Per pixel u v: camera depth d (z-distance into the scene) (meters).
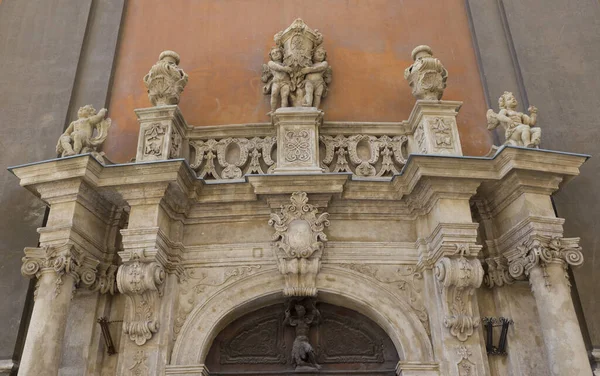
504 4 9.74
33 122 8.59
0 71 9.03
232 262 7.26
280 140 7.71
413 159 6.92
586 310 7.14
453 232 6.80
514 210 7.09
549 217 6.79
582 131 8.43
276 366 7.12
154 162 6.86
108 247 7.38
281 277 7.17
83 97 8.89
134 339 6.62
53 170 6.89
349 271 7.18
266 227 7.47
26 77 8.99
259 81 9.09
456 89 9.06
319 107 8.75
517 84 9.04
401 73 9.17
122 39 9.59
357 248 7.32
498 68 9.19
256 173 7.89
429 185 7.04
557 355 6.17
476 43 9.47
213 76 9.14
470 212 7.00
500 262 7.15
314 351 7.12
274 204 7.35
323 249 7.21
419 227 7.39
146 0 9.88
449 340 6.57
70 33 9.43
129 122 8.73
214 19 9.74
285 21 9.71
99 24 9.63
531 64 9.06
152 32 9.64
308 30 8.80
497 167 7.05
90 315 7.08
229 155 8.12
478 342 6.57
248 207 7.50
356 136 8.10
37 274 6.64
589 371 6.07
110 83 9.07
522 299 7.11
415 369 6.59
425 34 9.62
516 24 9.48
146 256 6.69
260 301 7.18
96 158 7.23
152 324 6.61
